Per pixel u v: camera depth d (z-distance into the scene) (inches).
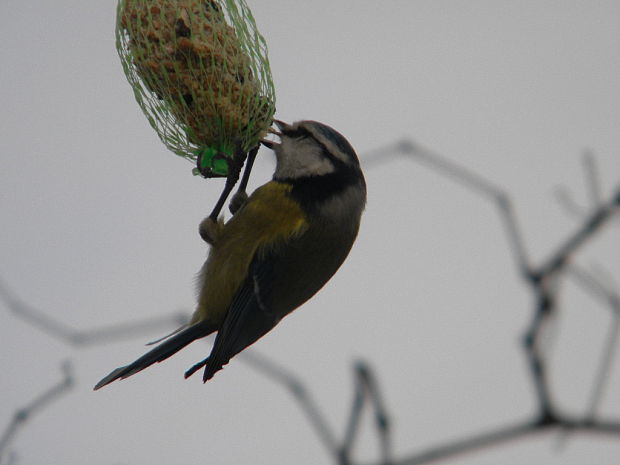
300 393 256.1
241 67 307.9
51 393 293.1
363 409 240.7
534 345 238.2
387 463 235.3
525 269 254.1
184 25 296.7
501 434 236.7
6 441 288.0
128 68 312.2
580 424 233.1
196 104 304.0
